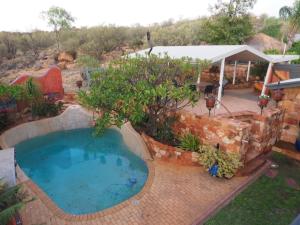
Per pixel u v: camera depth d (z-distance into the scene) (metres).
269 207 8.64
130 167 13.09
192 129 13.09
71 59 39.47
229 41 34.06
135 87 11.81
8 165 7.89
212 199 9.22
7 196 6.34
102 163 13.73
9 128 15.73
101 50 43.34
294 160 11.98
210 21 35.59
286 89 13.12
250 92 21.91
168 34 50.31
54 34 52.41
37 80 19.70
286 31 36.44
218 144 11.47
